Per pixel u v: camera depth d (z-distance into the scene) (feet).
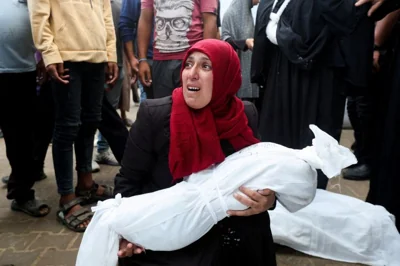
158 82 8.02
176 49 7.62
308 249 6.62
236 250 4.16
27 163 8.01
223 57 3.90
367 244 6.38
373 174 7.15
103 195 8.92
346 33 6.37
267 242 4.39
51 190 9.64
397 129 6.20
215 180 3.77
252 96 10.10
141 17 8.46
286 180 3.72
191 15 7.54
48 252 6.82
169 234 3.72
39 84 8.21
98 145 11.55
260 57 7.35
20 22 7.08
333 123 7.06
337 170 3.62
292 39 6.51
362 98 9.64
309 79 6.90
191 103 3.87
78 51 6.95
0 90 7.26
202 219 3.70
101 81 7.84
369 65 6.66
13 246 6.99
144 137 4.17
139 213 3.74
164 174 4.31
